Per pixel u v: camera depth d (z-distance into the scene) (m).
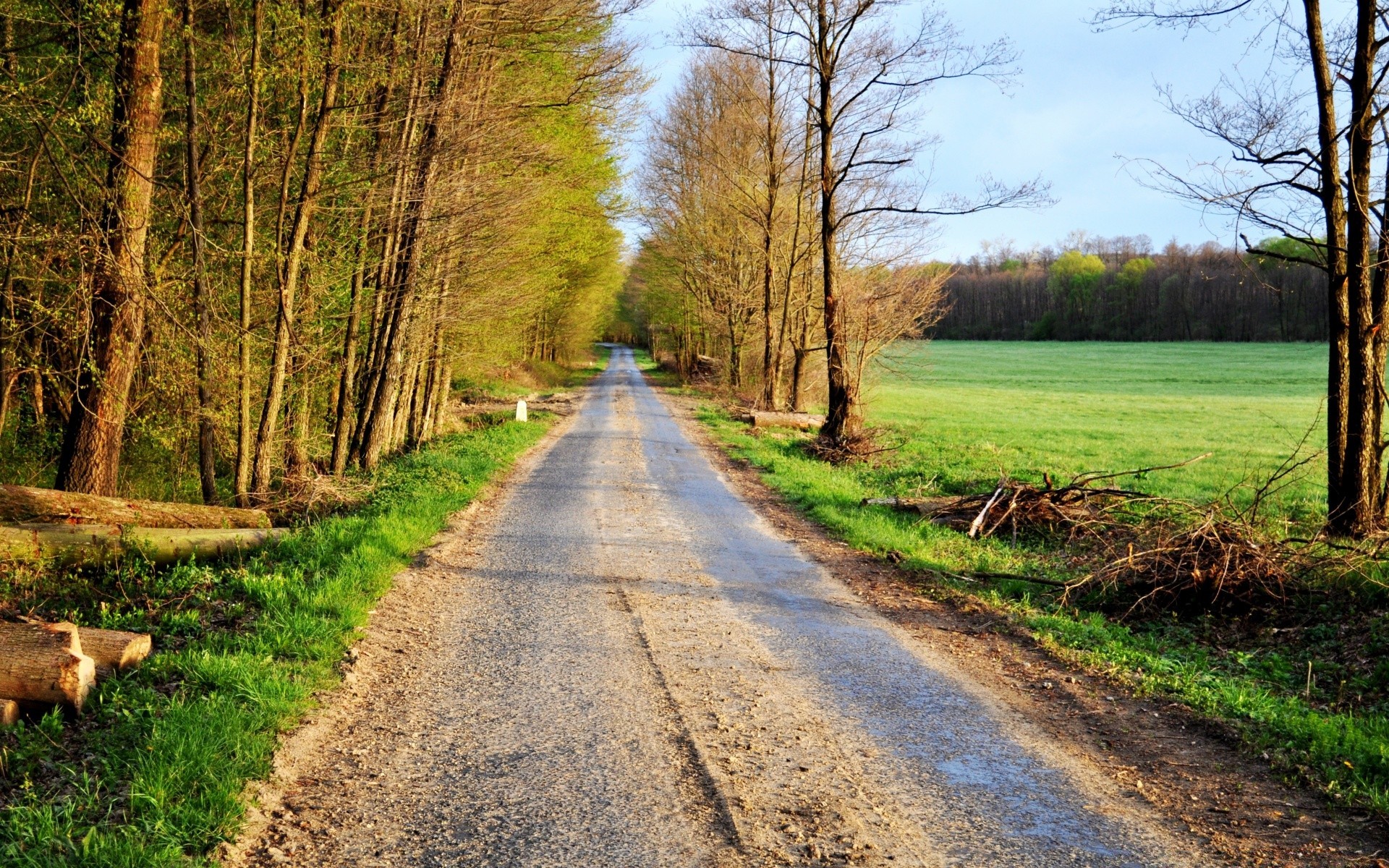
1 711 5.04
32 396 13.57
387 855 4.00
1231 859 4.07
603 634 7.45
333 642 6.73
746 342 38.22
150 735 4.87
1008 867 3.97
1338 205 10.57
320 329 14.96
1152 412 41.31
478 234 17.02
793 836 4.22
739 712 5.82
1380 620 7.43
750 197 30.44
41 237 9.61
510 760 5.02
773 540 11.80
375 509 12.16
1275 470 21.02
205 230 12.74
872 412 39.47
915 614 8.49
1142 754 5.29
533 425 26.41
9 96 9.55
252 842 4.08
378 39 14.50
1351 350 10.62
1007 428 33.00
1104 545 10.88
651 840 4.17
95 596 7.94
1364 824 4.41
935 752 5.26
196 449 14.95
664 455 20.83
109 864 3.71
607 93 18.17
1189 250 107.00
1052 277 116.06
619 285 63.03
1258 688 6.46
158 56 9.81
